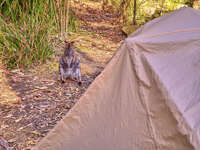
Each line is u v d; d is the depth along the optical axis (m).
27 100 4.72
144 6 12.13
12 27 6.07
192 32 2.64
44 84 5.47
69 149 2.71
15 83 5.33
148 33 2.61
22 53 6.08
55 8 7.42
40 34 6.38
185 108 2.11
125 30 10.35
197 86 2.20
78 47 8.04
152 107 2.32
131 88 2.46
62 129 2.70
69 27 9.35
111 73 2.54
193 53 2.44
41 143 2.75
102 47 8.55
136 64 2.44
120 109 2.49
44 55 6.51
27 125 3.96
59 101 4.81
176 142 2.09
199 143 1.92
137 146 2.36
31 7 6.91
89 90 2.60
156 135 2.26
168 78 2.32
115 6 14.27
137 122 2.39
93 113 2.62
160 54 2.48
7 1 6.15
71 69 5.63
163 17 3.22
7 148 3.39
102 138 2.57
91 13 13.40
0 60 5.96
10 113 4.25
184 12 3.11
